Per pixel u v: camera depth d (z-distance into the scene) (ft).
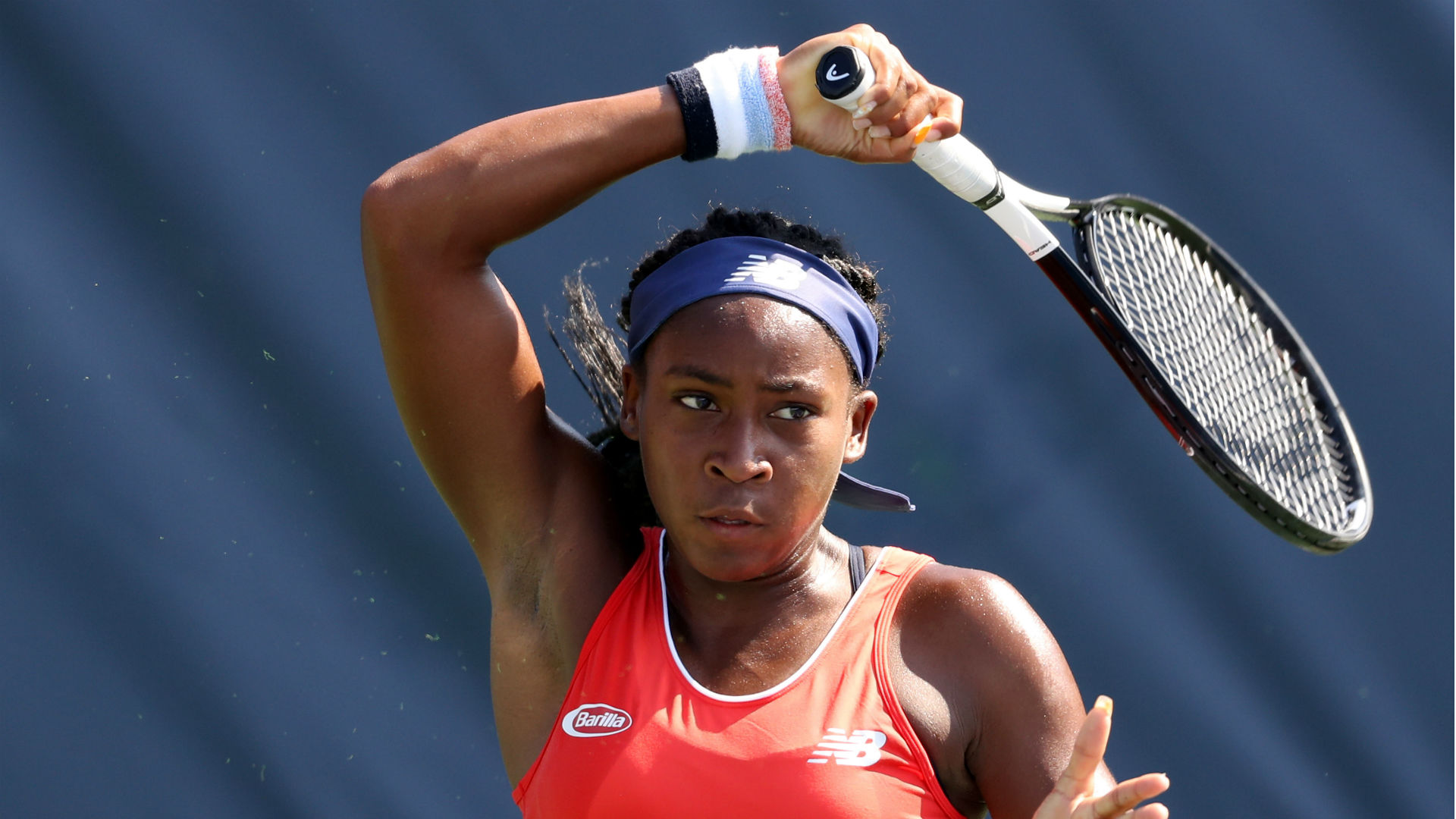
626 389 18.47
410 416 18.65
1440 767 35.37
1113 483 35.96
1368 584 36.32
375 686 32.73
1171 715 34.73
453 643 33.63
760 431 16.37
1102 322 21.22
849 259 18.54
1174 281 23.34
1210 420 23.04
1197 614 35.50
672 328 16.76
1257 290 23.86
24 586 30.89
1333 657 35.70
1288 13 38.88
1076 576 35.29
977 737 16.61
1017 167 37.32
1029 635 16.78
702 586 17.47
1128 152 37.83
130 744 30.89
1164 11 38.40
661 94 18.16
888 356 35.86
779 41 37.24
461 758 33.01
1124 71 38.14
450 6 36.06
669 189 36.60
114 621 31.35
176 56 34.19
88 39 33.58
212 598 32.07
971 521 35.35
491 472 18.49
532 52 36.45
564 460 18.97
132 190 33.37
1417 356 37.73
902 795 15.87
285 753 31.83
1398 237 38.22
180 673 31.53
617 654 17.22
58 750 30.40
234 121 34.35
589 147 17.90
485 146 17.81
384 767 32.45
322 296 34.17
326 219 34.55
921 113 18.21
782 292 16.51
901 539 35.14
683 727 16.31
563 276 35.86
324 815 31.86
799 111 18.13
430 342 17.94
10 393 31.50
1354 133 38.52
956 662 16.63
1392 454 37.22
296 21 35.12
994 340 36.47
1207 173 38.01
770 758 15.90
